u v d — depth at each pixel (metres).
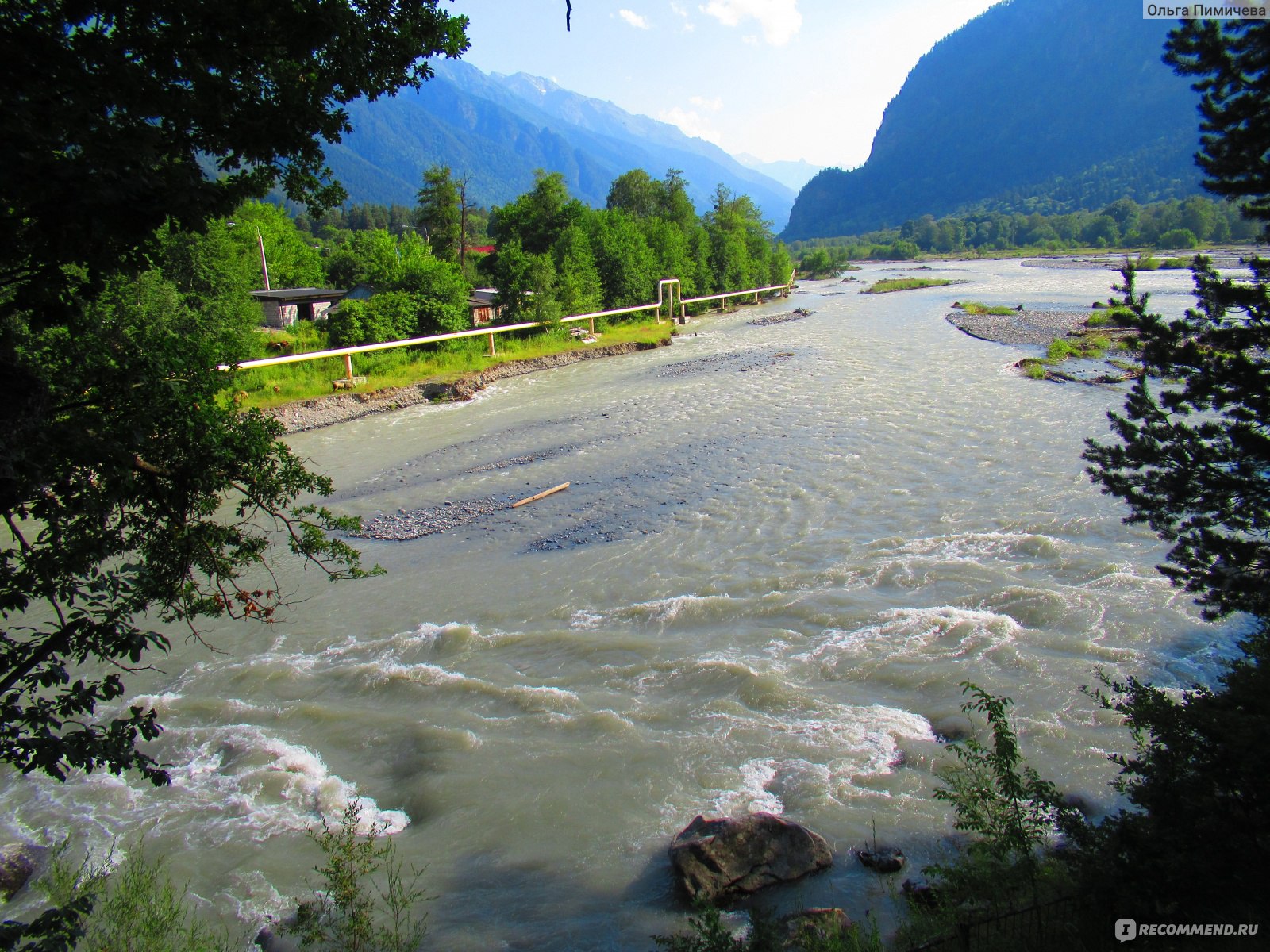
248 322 37.88
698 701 11.88
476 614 15.48
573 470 24.66
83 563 6.16
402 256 61.69
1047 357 37.00
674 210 95.06
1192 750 6.38
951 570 15.50
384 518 21.53
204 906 8.40
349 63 6.82
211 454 6.82
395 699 12.75
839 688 11.94
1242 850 5.72
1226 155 7.66
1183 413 7.92
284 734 11.98
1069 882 6.63
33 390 5.12
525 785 10.19
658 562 17.17
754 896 7.86
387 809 10.12
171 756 11.56
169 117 5.65
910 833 8.69
